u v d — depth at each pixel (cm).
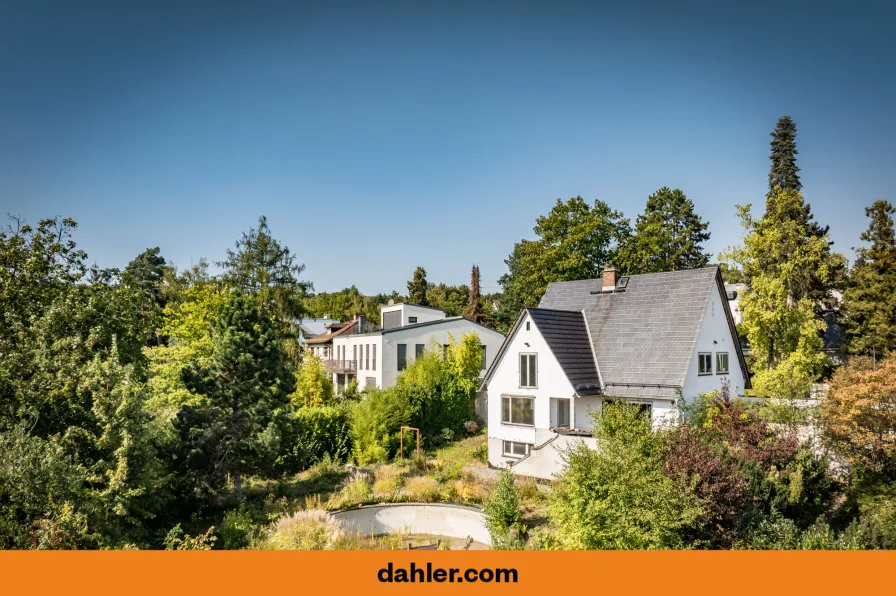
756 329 3381
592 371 2911
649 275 3183
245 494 2422
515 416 3002
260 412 2377
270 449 2286
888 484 1825
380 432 3123
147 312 2848
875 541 1423
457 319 4953
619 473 1391
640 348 2881
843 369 2208
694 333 2756
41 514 1373
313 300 9900
